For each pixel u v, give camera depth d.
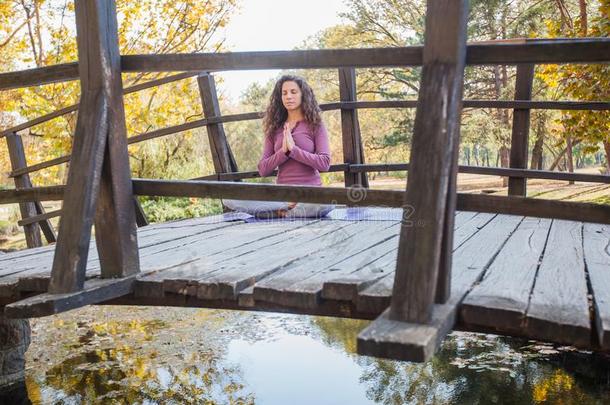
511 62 2.01
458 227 4.09
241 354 4.73
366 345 1.77
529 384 3.90
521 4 22.86
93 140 2.53
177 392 3.98
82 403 3.80
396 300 1.93
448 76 1.95
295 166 4.48
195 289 2.50
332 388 4.04
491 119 22.70
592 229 4.00
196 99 13.79
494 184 23.97
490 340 4.91
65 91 12.29
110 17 2.61
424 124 1.96
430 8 1.98
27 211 5.80
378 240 3.53
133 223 2.72
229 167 5.40
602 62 1.93
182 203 13.07
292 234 3.90
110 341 5.01
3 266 3.26
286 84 4.46
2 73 2.85
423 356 1.70
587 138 8.02
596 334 1.96
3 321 3.83
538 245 3.32
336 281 2.32
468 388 3.95
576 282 2.39
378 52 2.20
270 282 2.47
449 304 2.04
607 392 3.66
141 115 12.98
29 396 3.89
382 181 26.12
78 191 2.49
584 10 12.23
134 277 2.65
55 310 2.27
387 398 3.89
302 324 5.61
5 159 15.94
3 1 12.77
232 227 4.42
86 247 2.47
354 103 5.16
